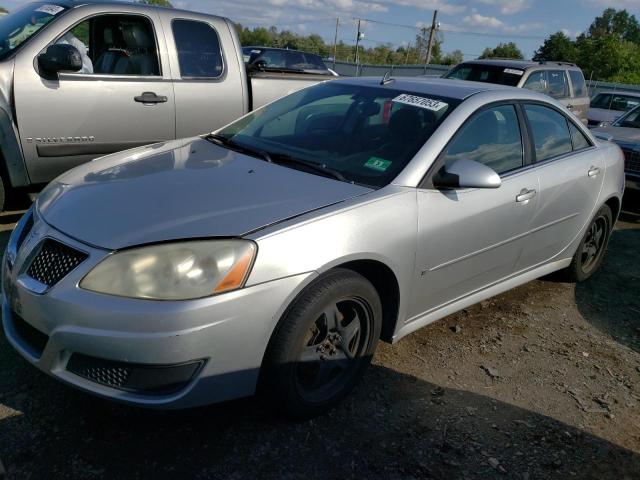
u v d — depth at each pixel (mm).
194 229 2256
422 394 2934
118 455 2338
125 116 4914
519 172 3469
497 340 3570
